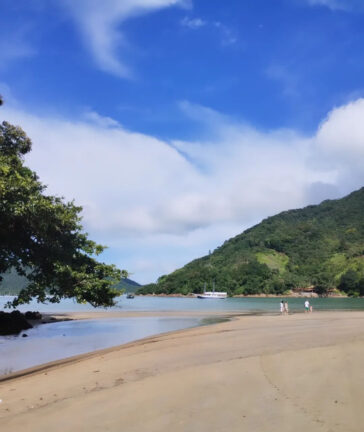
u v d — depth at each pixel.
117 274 17.55
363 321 30.23
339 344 14.40
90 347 21.58
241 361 11.92
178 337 22.86
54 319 43.22
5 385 11.46
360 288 191.00
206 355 14.14
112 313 55.66
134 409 7.59
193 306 93.38
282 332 22.05
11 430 6.87
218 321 39.44
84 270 16.70
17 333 29.39
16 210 13.85
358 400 7.40
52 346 22.16
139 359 14.27
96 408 7.83
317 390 8.20
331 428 6.13
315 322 30.55
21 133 21.70
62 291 16.20
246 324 30.94
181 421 6.78
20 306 85.69
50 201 16.66
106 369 12.55
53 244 16.28
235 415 6.94
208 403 7.71
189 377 10.05
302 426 6.27
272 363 11.33
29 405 8.52
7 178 14.30
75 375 11.94
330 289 199.50
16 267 16.38
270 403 7.51
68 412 7.70
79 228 17.08
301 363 11.05
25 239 16.34
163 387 9.15
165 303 120.44
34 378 12.29
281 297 197.88
